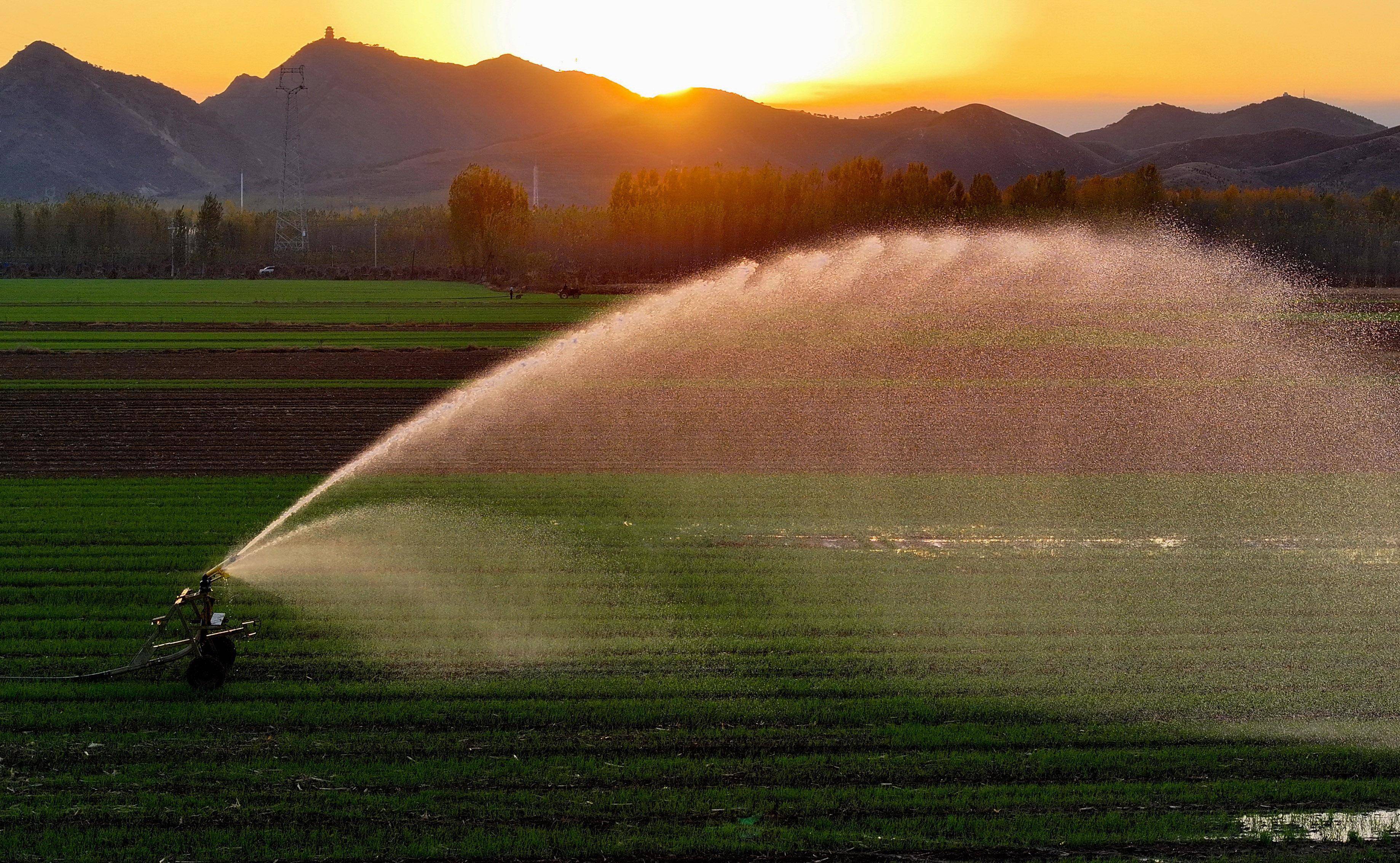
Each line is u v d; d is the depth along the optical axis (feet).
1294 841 73.26
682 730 87.30
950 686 95.61
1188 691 95.09
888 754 83.56
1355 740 86.48
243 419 249.75
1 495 171.32
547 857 71.00
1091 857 71.51
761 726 88.07
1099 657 102.63
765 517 158.30
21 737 85.51
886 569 131.64
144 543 143.13
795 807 76.18
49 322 467.52
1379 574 130.21
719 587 123.95
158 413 256.93
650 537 146.41
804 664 100.63
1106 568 132.46
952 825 74.23
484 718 88.99
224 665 95.09
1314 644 106.52
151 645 95.25
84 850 70.90
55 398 274.98
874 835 73.10
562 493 173.99
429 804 76.28
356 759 82.38
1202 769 82.07
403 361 354.13
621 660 101.50
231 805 75.97
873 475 190.08
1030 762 82.43
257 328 454.81
